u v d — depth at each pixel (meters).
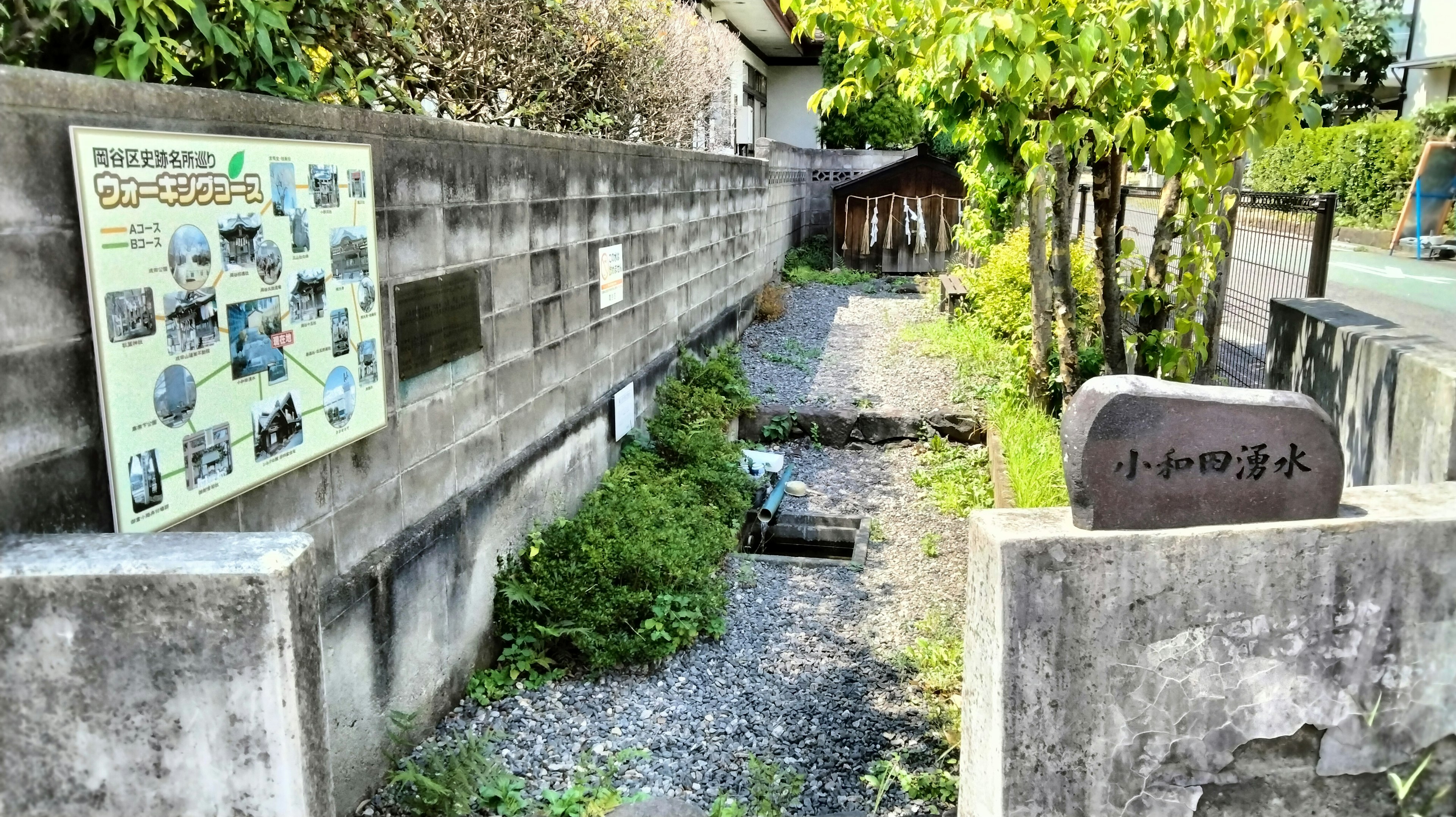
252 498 2.81
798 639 4.84
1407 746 2.67
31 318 2.07
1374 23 17.11
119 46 2.65
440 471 3.95
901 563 5.78
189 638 1.90
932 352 10.04
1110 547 2.49
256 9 2.95
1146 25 3.69
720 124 12.74
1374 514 2.60
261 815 1.97
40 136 2.08
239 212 2.65
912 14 4.10
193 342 2.50
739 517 6.12
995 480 6.12
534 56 5.89
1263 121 3.78
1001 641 2.54
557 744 3.87
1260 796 2.67
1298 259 5.65
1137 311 5.79
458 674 4.11
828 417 8.00
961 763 2.94
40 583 1.87
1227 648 2.57
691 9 10.20
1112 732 2.59
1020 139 4.50
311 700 2.03
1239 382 6.71
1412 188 15.14
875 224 16.52
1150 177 11.06
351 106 3.56
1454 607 2.61
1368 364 4.01
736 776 3.70
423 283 3.75
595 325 5.77
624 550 4.68
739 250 10.83
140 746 1.95
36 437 2.10
